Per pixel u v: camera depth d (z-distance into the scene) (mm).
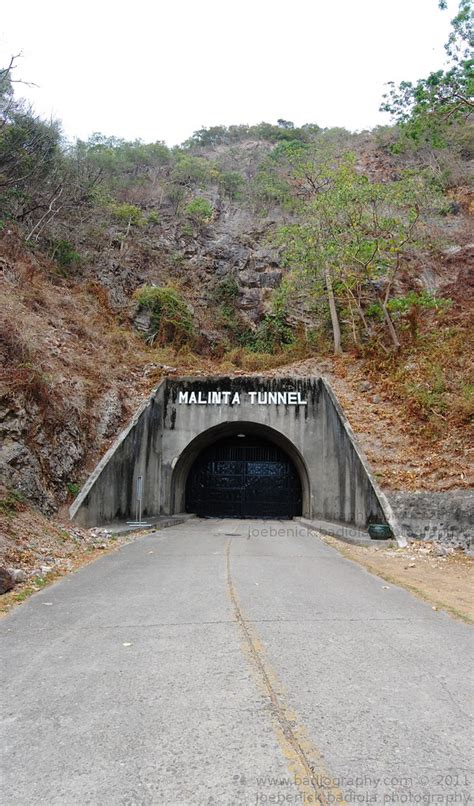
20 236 24625
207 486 26641
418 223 28031
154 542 14188
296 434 21859
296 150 32344
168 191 45594
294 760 3344
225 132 73812
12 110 27156
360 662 5195
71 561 10602
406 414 18734
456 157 40969
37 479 13180
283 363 27812
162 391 22359
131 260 34125
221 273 37125
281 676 4789
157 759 3357
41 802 2912
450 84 17859
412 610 7387
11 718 3955
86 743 3574
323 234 25844
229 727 3791
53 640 5812
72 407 16156
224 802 2896
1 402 13000
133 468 18766
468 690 4559
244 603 7496
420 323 24719
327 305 30172
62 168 31812
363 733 3723
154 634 6027
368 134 53344
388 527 13969
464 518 13664
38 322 19500
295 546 13945
